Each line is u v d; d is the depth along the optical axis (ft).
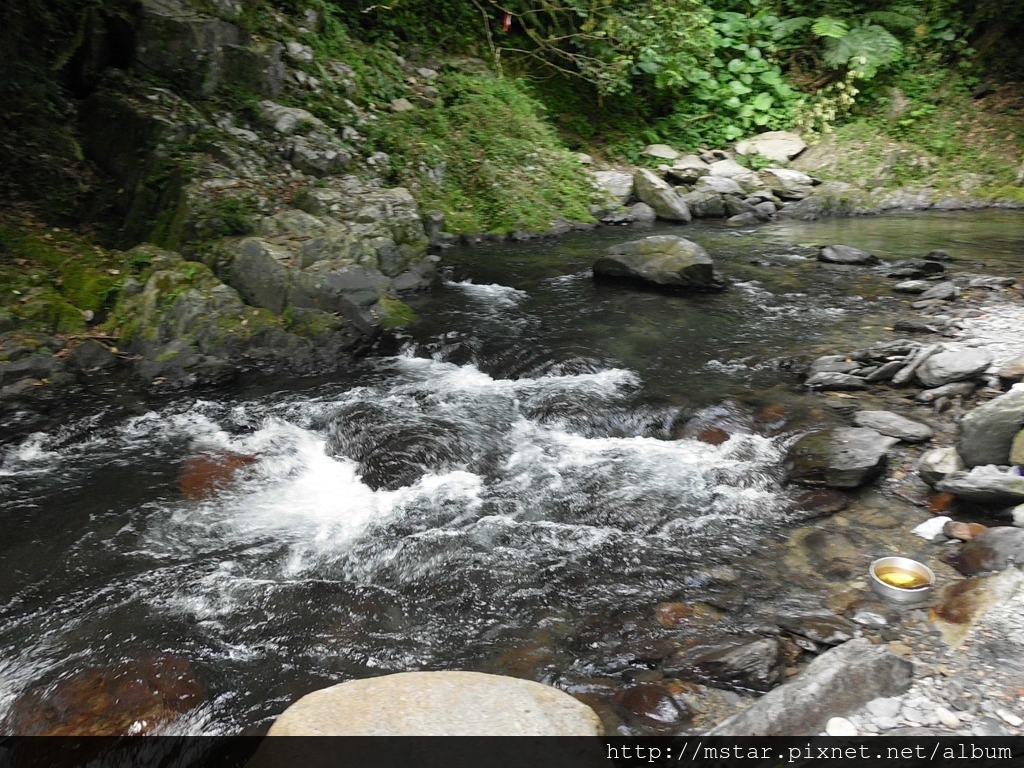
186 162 25.44
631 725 8.76
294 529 13.14
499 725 7.76
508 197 36.14
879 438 14.56
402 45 41.68
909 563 11.06
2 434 16.38
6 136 25.63
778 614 10.50
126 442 16.22
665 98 47.73
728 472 14.51
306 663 9.98
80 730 8.89
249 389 18.88
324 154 29.63
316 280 21.99
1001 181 43.16
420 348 21.22
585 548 12.42
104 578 11.82
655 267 26.48
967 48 49.03
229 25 30.89
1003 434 12.93
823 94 48.47
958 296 24.20
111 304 21.30
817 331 21.86
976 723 7.79
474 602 11.16
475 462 15.24
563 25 46.01
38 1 27.81
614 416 16.90
